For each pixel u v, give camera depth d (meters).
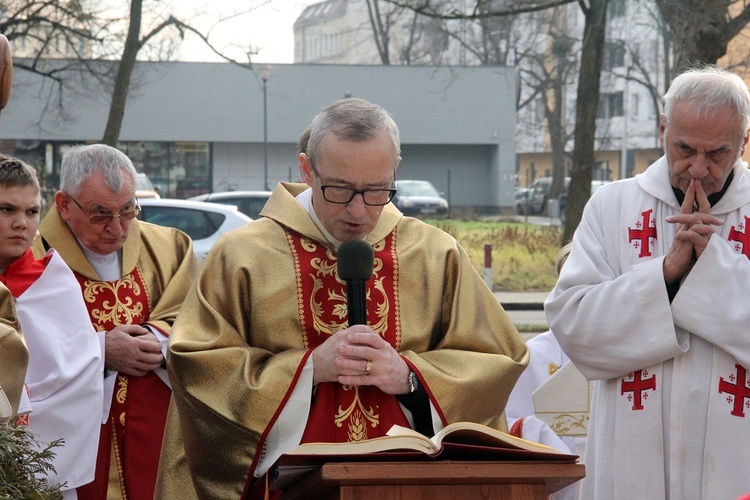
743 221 3.63
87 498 4.54
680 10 16.28
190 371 3.29
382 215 3.60
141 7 22.78
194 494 3.52
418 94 44.53
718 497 3.47
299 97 43.22
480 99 45.00
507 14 18.11
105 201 4.64
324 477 2.46
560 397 4.48
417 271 3.54
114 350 4.57
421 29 45.38
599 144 51.03
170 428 3.63
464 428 2.63
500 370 3.39
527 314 17.34
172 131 42.22
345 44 69.69
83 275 4.73
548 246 23.59
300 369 3.21
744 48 26.56
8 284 4.12
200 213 12.94
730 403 3.50
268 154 43.62
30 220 4.14
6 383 3.38
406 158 45.66
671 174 3.59
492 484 2.61
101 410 4.19
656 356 3.51
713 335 3.45
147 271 4.92
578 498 4.04
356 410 3.31
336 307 3.42
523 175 63.53
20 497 2.58
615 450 3.62
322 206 3.26
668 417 3.56
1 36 3.01
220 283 3.46
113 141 22.98
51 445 2.93
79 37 25.62
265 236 3.51
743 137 3.46
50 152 40.69
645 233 3.70
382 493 2.55
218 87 42.50
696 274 3.48
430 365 3.31
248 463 3.20
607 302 3.57
